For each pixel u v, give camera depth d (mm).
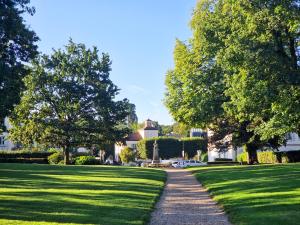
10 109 21625
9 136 62438
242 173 33219
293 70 21906
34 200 18094
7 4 21922
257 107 25062
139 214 15438
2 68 20141
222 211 16797
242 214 15094
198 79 44531
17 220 13570
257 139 49219
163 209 17484
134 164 76375
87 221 13727
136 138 129125
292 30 21656
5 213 14867
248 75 22703
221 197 20469
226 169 39875
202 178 32781
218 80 43938
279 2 21703
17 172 33500
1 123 23750
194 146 98250
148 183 27797
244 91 23031
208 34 40438
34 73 60531
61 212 15281
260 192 20656
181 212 16672
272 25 21750
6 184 24562
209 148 55344
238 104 25734
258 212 15211
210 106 43656
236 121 49125
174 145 98750
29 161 62906
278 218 13820
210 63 44469
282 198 18016
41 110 61688
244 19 23625
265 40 22141
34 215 14594
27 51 23219
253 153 52375
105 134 62625
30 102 60656
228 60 23250
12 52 22625
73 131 60875
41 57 62094
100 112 62500
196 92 45031
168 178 35438
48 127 60594
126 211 15938
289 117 23078
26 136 61281
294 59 23031
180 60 47469
